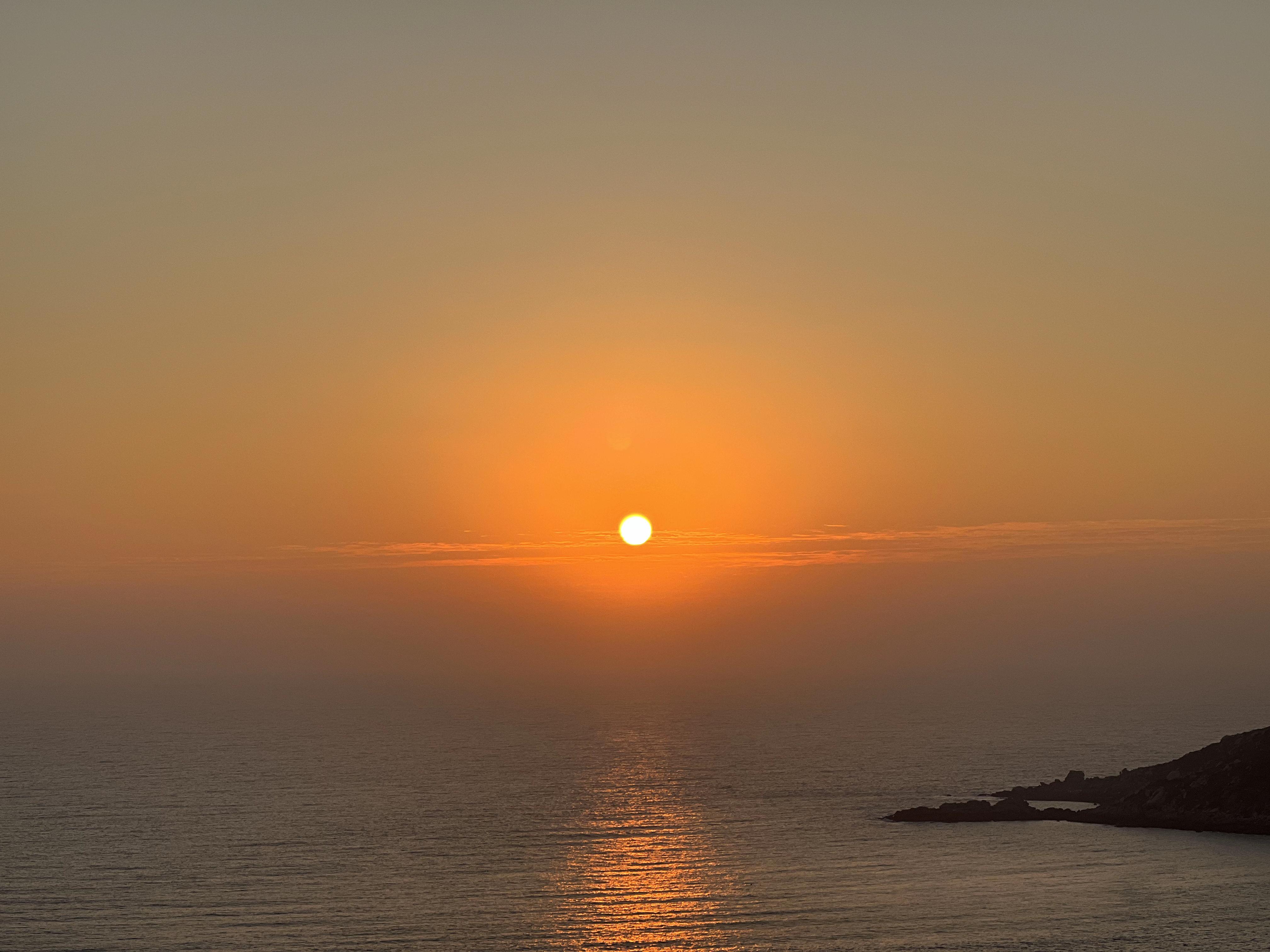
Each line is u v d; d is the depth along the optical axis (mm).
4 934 109688
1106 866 121625
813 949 96875
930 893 114312
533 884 127938
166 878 134375
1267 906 103625
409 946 103000
